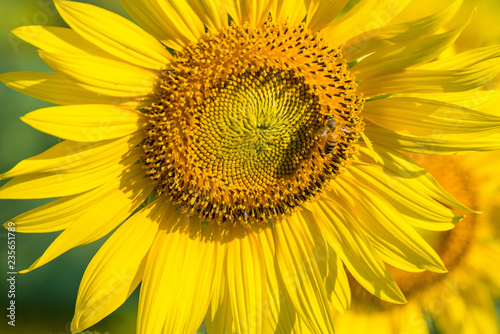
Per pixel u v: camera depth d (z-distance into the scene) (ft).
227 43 1.62
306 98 1.67
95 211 1.63
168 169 1.65
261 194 1.70
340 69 1.65
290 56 1.64
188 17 1.59
